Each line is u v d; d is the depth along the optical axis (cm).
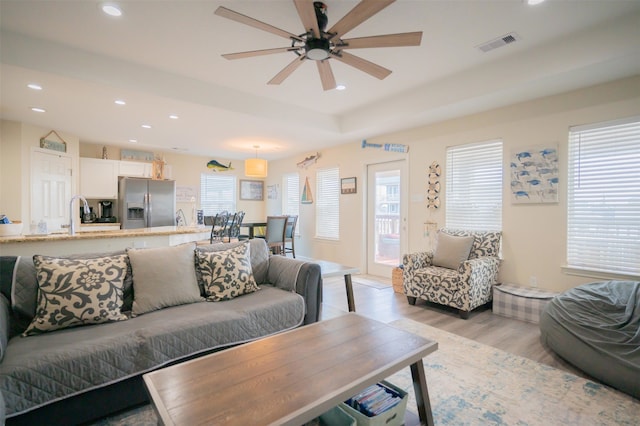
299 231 698
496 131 379
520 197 362
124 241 316
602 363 207
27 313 194
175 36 262
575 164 327
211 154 699
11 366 145
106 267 213
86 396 163
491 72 319
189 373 138
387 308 369
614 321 222
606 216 310
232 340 209
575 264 329
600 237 313
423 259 393
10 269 196
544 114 342
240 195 781
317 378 134
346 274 290
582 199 324
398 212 500
